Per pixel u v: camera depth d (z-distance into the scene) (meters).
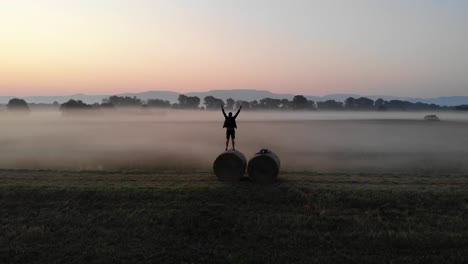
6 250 12.62
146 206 15.38
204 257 12.28
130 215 14.70
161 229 13.99
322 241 13.08
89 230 13.92
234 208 15.34
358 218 14.47
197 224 14.27
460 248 12.47
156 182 18.19
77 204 15.62
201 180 18.70
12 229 13.94
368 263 11.77
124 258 12.23
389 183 18.12
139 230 13.95
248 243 13.18
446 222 14.02
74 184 17.59
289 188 16.94
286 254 12.31
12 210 15.34
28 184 17.39
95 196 16.11
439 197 15.80
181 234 13.77
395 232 13.39
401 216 14.68
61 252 12.59
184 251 12.64
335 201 15.73
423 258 11.91
